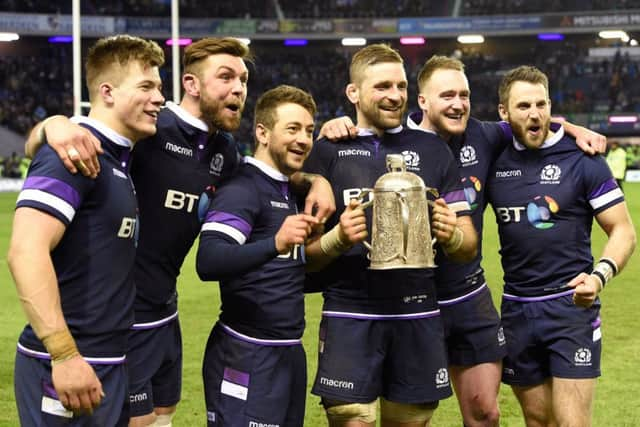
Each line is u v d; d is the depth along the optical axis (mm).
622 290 11203
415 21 44656
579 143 4824
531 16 44031
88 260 3381
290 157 4117
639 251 15273
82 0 44094
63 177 3244
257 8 46250
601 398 6586
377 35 44750
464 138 4941
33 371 3350
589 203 4832
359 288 4336
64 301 3367
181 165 4191
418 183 3902
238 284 4094
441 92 4664
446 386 4449
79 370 3199
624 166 26344
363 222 3916
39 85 43531
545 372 4953
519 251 4906
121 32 42344
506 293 5008
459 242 4188
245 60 4355
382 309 4328
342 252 4105
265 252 3764
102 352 3426
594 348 4777
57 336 3164
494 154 5016
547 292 4832
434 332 4426
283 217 4156
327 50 48406
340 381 4297
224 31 44000
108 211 3414
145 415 4301
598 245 15594
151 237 4188
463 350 4957
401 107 4340
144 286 4219
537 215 4832
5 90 42781
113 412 3455
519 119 4781
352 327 4344
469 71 46312
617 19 43375
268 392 4078
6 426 5898
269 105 4125
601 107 44344
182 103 4293
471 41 44781
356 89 4398
